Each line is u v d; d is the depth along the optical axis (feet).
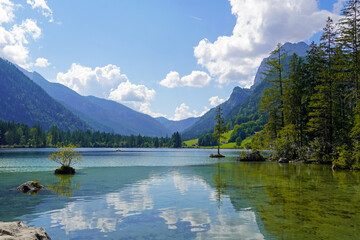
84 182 69.36
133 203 43.78
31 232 23.08
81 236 27.84
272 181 70.54
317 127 144.77
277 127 185.78
